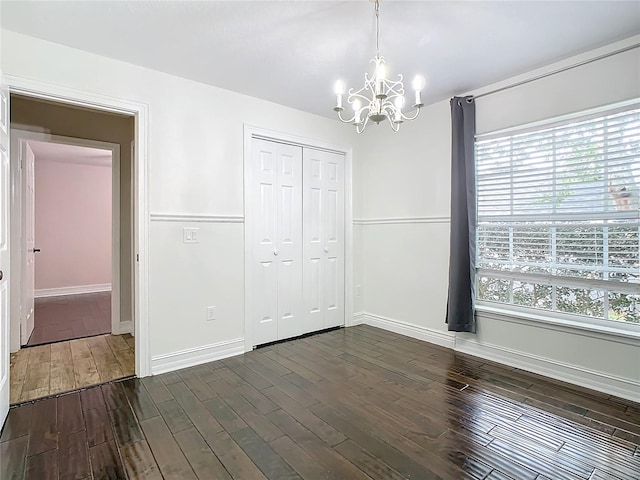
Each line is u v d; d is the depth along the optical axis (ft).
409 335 12.36
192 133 9.71
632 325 7.91
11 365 9.76
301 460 5.72
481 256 10.54
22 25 7.05
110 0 6.25
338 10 6.55
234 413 7.17
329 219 13.19
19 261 11.03
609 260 8.23
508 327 9.79
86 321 14.64
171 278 9.40
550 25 7.07
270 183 11.56
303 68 8.95
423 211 11.85
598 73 8.09
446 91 10.46
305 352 10.80
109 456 5.82
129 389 8.27
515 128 9.62
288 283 12.05
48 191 20.27
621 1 6.29
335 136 13.12
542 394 7.99
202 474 5.40
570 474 5.39
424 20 6.85
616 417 6.99
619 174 8.00
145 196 8.97
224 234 10.34
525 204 9.56
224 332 10.38
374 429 6.59
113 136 12.71
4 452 5.91
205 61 8.61
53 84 7.72
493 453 5.88
